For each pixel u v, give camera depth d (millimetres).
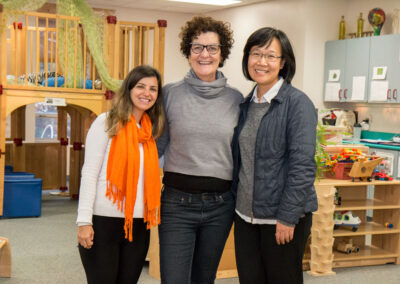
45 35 5574
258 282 2332
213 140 2297
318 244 3984
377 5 6918
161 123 2326
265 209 2199
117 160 2195
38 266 4027
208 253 2379
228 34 2361
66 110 7121
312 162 2115
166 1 8148
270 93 2225
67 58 5590
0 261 3746
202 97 2322
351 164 4273
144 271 3990
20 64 6969
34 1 5508
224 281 3746
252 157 2258
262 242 2258
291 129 2135
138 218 2283
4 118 5445
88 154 2230
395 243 4387
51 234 5047
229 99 2367
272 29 2240
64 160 7480
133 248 2305
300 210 2104
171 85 2393
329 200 3967
